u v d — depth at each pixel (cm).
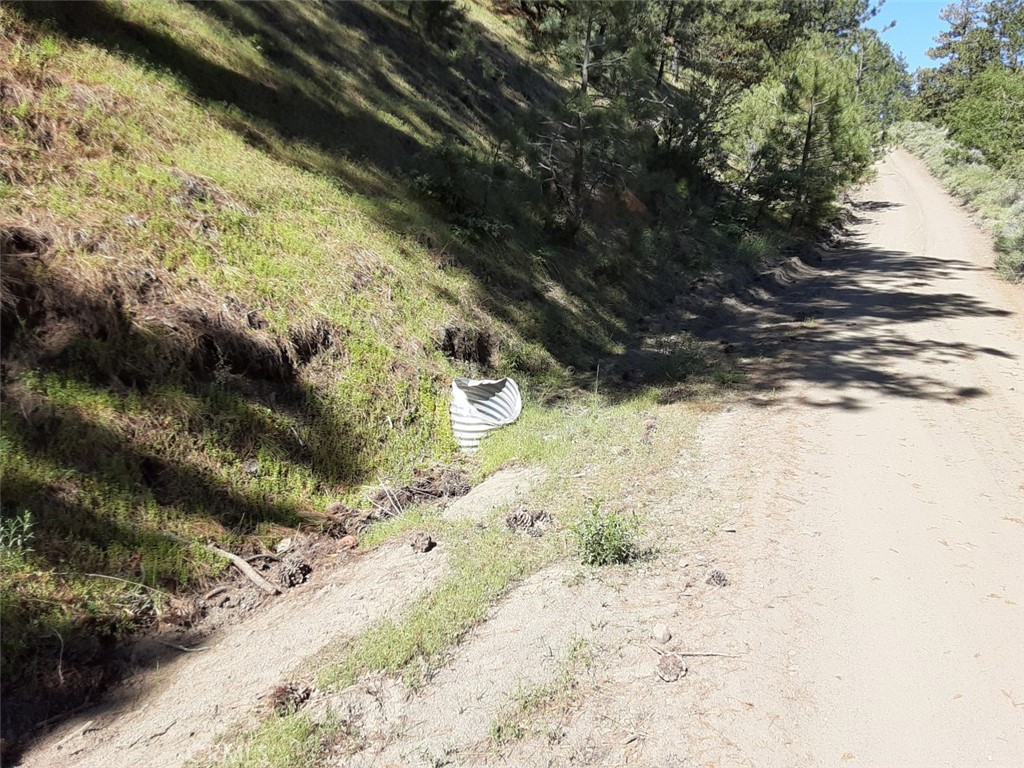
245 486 601
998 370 1002
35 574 451
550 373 1043
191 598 502
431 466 742
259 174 913
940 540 533
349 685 388
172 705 402
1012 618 438
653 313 1471
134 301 619
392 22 1838
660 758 331
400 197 1160
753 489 620
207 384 630
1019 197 2770
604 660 399
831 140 2450
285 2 1498
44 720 396
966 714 358
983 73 3481
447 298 984
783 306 1562
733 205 2344
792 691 373
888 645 411
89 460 525
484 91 1967
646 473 661
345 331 782
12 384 523
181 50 1045
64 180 680
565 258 1426
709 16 2645
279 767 330
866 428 775
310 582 538
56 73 799
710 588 465
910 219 3072
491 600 462
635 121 1683
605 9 1644
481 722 356
